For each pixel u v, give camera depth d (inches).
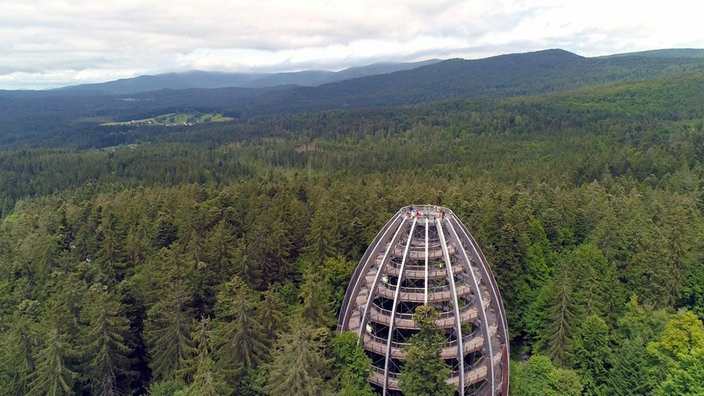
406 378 1736.0
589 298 2421.3
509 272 2741.1
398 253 2236.7
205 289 2541.8
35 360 1881.2
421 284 2269.9
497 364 2183.8
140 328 2384.4
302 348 1667.1
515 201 4205.2
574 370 2208.4
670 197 4156.0
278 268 2864.2
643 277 2696.9
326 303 2332.7
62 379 1763.0
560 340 2292.1
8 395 1855.3
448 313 2071.9
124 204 4389.8
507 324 2618.1
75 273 2571.4
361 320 2134.6
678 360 2052.2
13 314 2421.3
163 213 3617.1
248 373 1894.7
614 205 3902.6
